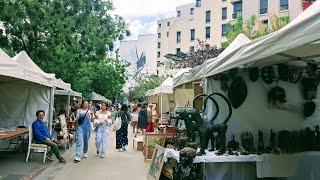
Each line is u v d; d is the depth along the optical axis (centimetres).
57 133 1489
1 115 1337
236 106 750
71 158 1216
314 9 496
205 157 646
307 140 738
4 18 1798
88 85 3766
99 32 2395
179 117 701
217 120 750
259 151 706
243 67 675
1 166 1016
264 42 483
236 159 660
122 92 6512
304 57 644
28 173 924
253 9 4012
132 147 1577
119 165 1082
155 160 812
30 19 1886
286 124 775
